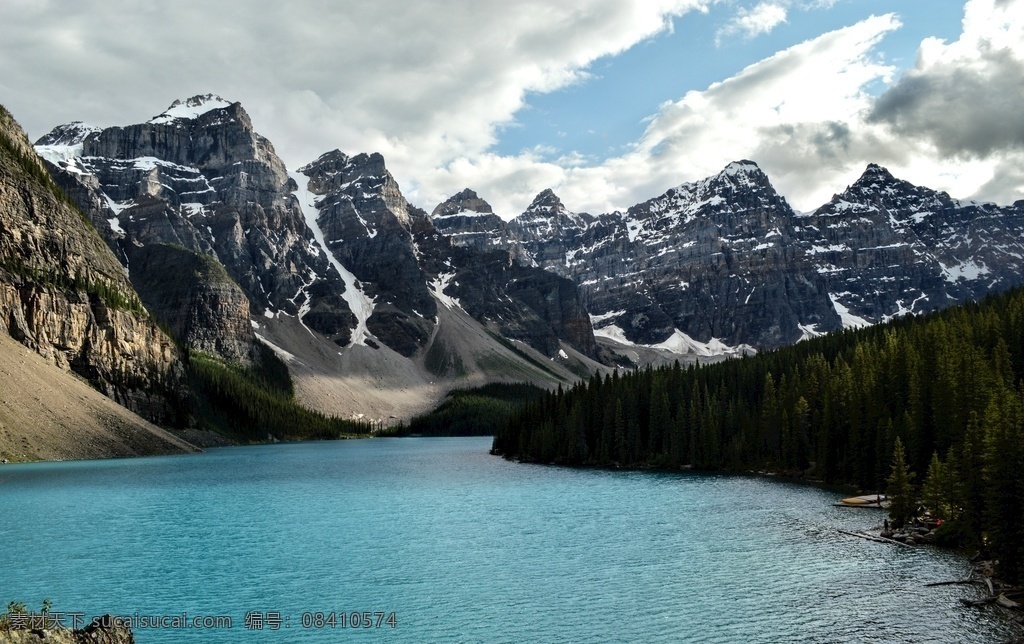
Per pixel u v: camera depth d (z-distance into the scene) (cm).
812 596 6278
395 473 17700
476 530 9500
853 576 6875
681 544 8412
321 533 9362
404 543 8675
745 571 7125
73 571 7362
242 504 11994
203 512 11081
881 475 12438
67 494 12862
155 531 9500
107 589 6731
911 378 13475
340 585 6825
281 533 9362
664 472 17588
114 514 10819
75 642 3816
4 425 16988
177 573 7275
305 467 19475
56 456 17525
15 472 15512
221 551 8269
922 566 7200
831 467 14800
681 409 18888
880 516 10188
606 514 10706
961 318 17662
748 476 16325
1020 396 9694
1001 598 6041
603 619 5803
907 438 12150
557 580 6919
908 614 5778
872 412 13312
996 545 6569
